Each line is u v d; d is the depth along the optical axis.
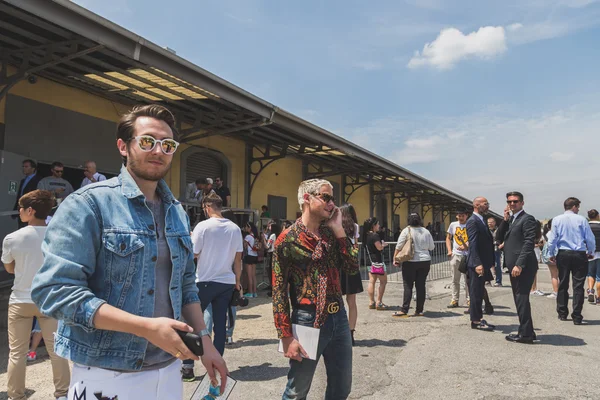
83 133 10.16
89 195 1.58
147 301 1.62
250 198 15.38
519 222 5.98
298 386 2.71
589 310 8.48
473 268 6.77
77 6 5.79
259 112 10.16
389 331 6.62
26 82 9.08
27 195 3.86
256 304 9.09
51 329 3.75
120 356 1.57
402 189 26.86
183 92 9.54
